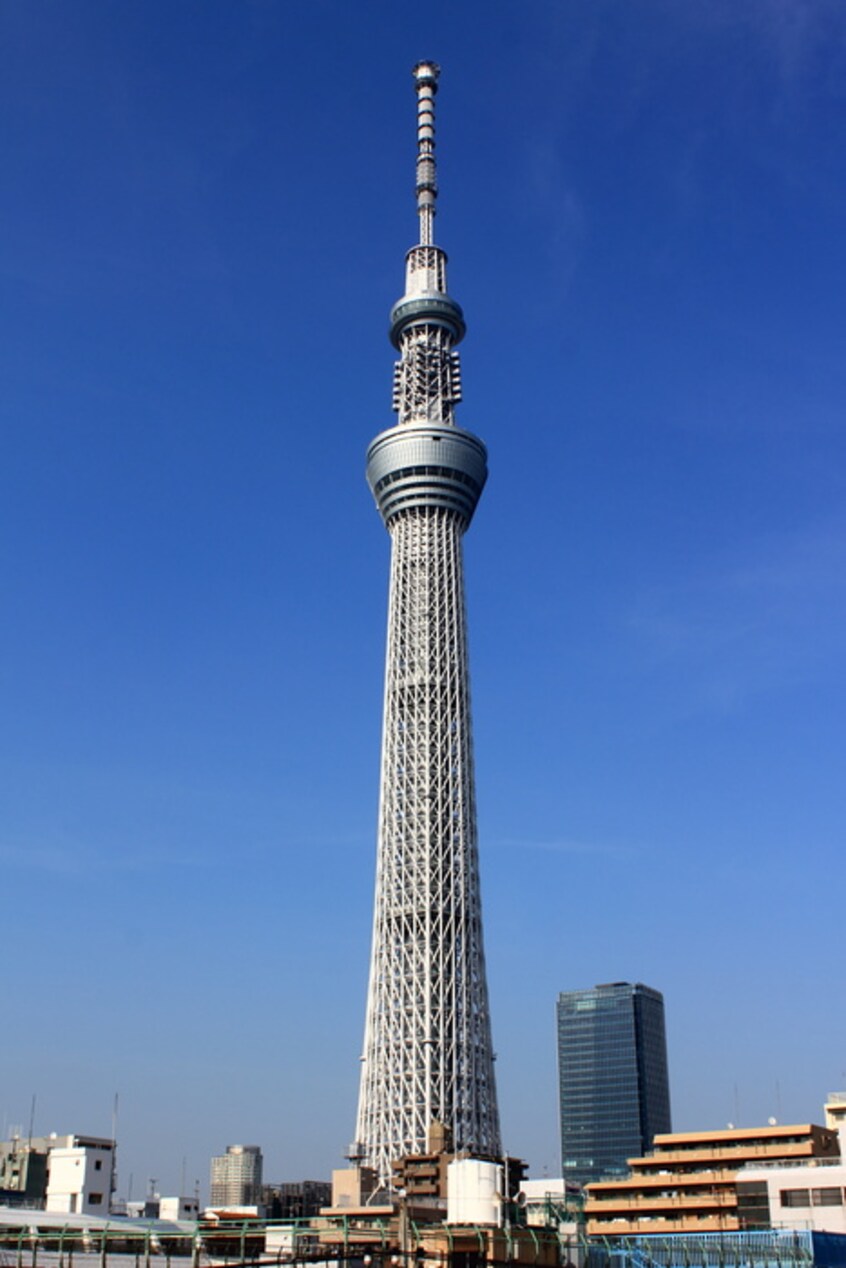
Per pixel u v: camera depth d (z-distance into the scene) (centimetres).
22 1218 13500
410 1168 17200
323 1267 11869
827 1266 14125
